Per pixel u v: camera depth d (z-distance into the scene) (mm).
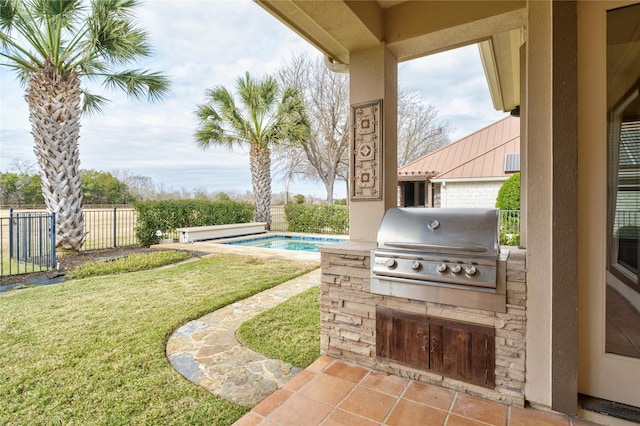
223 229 11648
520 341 2088
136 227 9562
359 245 2867
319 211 13875
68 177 7727
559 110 1953
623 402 1939
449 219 2387
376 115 3049
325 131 18156
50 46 7156
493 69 4129
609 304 1957
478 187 12672
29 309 4051
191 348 3004
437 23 2795
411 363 2434
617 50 1928
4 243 8680
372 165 3086
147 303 4273
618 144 1938
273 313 3877
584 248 1983
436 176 13266
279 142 13031
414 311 2418
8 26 6449
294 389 2309
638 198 1919
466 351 2242
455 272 2191
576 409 1961
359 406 2113
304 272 6102
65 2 6270
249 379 2471
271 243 12203
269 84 11828
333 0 2383
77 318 3734
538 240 2037
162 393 2271
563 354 1979
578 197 1979
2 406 2129
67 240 7766
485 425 1930
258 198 13500
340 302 2730
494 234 2188
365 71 3109
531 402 2082
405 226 2500
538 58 2051
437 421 1965
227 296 4559
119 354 2848
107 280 5508
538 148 2045
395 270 2408
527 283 2061
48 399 2203
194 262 7070
